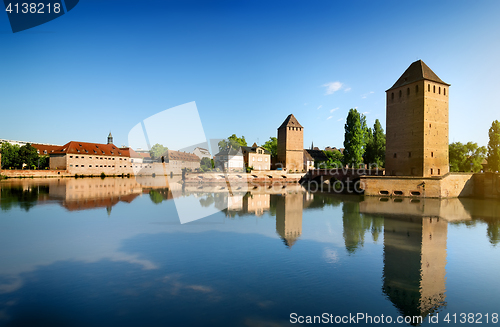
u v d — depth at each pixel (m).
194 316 12.31
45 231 25.39
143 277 16.05
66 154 94.06
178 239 23.31
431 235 26.17
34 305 12.96
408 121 56.47
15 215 32.28
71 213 33.44
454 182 51.84
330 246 22.41
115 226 27.36
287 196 54.47
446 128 56.50
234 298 13.91
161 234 24.72
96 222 28.97
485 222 31.66
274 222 30.77
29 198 44.66
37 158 99.00
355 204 44.25
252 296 14.16
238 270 17.30
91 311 12.55
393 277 16.78
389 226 29.48
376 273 17.34
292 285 15.45
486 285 16.05
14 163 94.19
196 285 15.19
